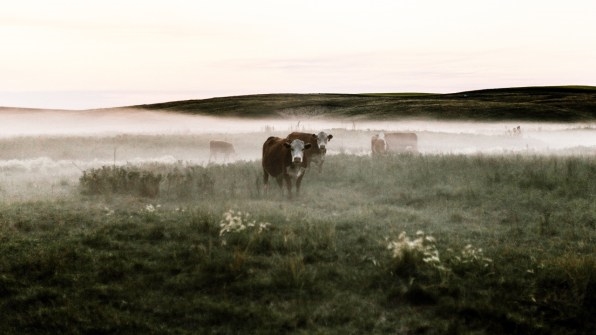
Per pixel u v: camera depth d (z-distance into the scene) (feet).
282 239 29.66
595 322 19.75
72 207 39.17
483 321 19.95
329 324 20.16
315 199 44.27
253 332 19.51
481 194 42.70
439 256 26.66
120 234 31.50
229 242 29.50
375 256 27.50
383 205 40.81
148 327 19.81
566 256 25.61
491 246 28.94
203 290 23.15
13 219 34.71
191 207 38.86
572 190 42.09
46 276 24.64
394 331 19.60
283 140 47.34
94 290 22.98
